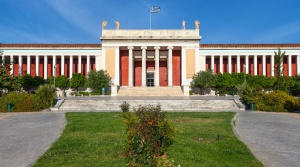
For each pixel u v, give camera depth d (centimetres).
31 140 1434
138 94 5156
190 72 5844
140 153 956
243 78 5428
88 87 5547
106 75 5428
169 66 5875
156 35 5853
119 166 947
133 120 1200
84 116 2280
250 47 6116
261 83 5412
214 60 6431
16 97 3067
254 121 2044
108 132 1520
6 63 4209
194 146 1180
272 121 2056
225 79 5400
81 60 6366
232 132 1541
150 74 6378
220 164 1009
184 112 2633
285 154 1200
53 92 3303
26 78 5331
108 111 2816
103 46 5862
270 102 2998
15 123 2008
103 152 1125
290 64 6084
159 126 1056
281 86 4816
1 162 1081
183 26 5891
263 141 1418
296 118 2272
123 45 5869
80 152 1143
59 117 2280
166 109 3136
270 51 6097
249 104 3153
